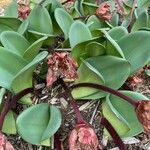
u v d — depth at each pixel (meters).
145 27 0.57
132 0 0.67
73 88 0.49
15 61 0.49
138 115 0.42
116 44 0.46
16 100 0.47
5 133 0.49
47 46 0.56
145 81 0.55
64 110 0.49
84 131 0.40
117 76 0.48
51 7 0.59
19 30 0.54
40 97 0.50
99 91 0.49
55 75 0.44
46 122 0.45
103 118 0.48
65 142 0.48
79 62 0.50
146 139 0.50
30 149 0.48
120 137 0.47
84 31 0.51
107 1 0.67
